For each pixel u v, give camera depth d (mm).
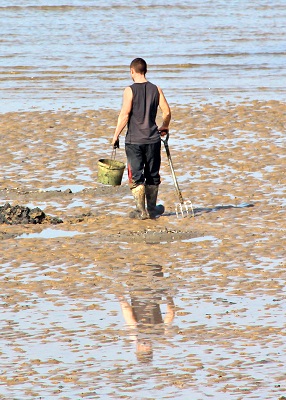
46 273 38312
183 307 33938
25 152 63062
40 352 29906
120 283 36938
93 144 65625
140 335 31266
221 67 105125
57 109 78688
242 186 53031
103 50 116625
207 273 37969
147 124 45719
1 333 31625
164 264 39344
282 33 132500
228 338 30750
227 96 84875
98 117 75062
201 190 52312
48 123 72500
